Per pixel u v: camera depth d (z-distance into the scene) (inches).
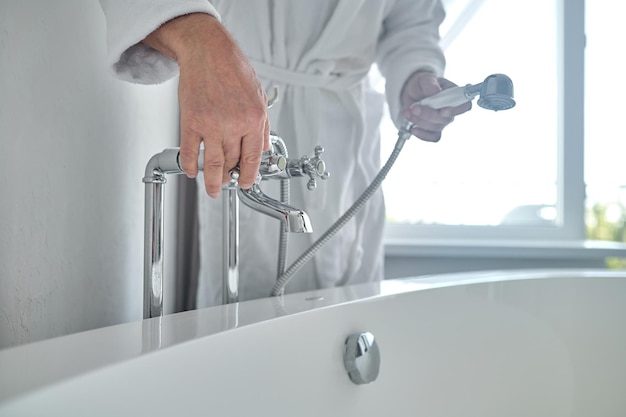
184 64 22.3
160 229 26.3
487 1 62.8
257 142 21.9
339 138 39.5
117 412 15.3
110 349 17.0
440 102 32.5
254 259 37.7
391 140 69.5
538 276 42.1
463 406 35.5
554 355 41.3
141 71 26.6
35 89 24.3
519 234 68.4
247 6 36.6
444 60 42.6
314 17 38.4
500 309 39.3
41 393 12.8
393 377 31.3
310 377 25.5
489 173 70.4
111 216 32.5
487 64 69.5
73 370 14.4
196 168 22.3
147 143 38.8
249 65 22.7
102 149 31.0
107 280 32.2
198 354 19.0
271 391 22.9
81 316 29.3
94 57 29.9
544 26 69.6
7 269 22.8
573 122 68.0
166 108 43.7
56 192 26.4
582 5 68.1
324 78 38.6
